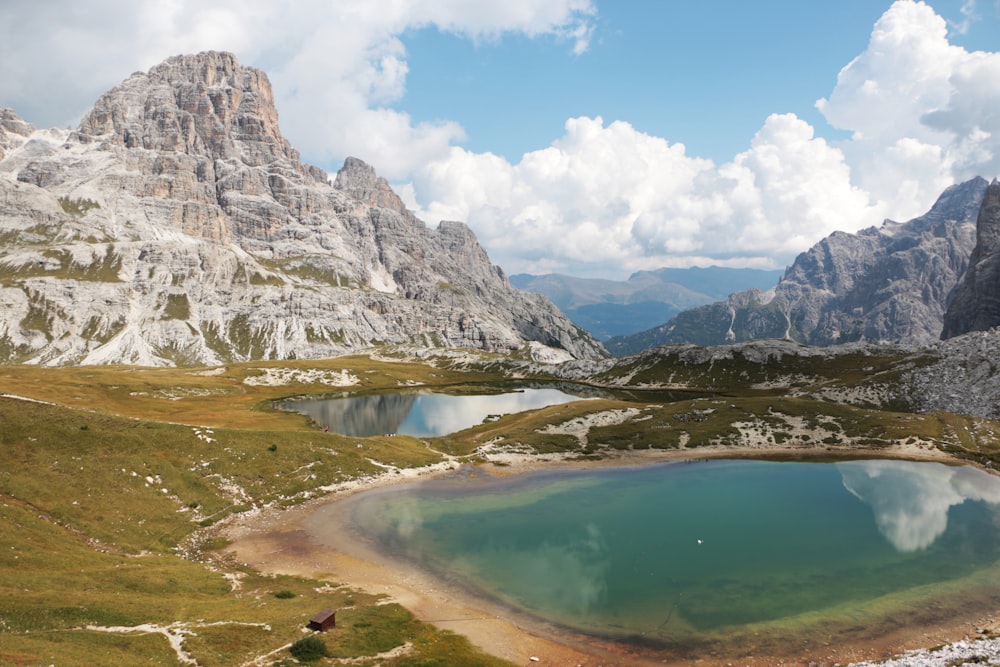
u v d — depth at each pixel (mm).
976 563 63156
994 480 99000
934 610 52125
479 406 199750
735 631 48812
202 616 43875
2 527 54344
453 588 56844
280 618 44969
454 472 103375
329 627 43750
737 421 134250
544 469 106500
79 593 44469
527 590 56594
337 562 63031
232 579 56531
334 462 96062
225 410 168125
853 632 48438
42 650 32594
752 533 73250
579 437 127812
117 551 59719
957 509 83000
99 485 71062
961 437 124062
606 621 50438
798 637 47719
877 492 92125
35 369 199625
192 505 74875
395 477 97125
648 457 115500
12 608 38656
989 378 154125
